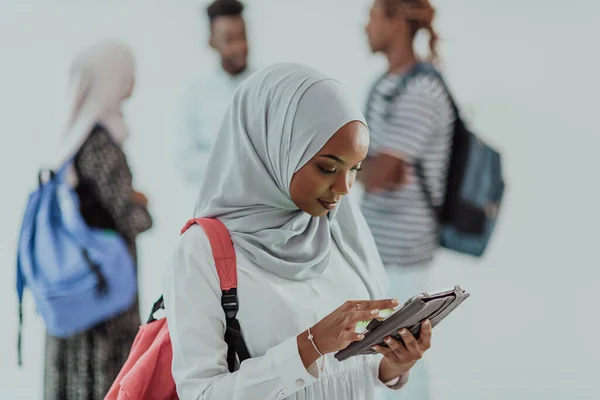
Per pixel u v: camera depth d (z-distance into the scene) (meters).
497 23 4.30
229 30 3.87
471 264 4.16
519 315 4.15
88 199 3.35
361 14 4.29
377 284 1.87
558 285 4.20
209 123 3.90
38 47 4.13
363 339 1.52
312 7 4.29
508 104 4.29
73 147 3.37
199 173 3.92
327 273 1.74
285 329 1.61
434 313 1.52
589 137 4.28
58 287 3.27
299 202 1.64
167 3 4.22
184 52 4.22
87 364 3.30
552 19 4.30
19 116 4.07
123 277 3.34
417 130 3.39
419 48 3.47
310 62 4.31
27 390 3.76
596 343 4.07
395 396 3.34
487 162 3.54
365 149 1.62
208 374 1.54
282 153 1.62
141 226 3.42
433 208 3.50
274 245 1.66
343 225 1.84
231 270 1.62
